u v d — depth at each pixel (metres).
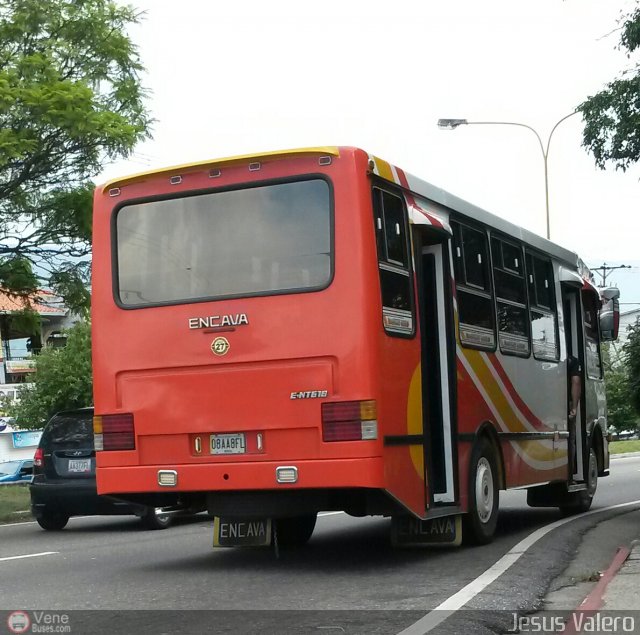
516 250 12.91
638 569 9.28
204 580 9.12
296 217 9.30
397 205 9.71
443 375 10.36
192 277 9.62
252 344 9.28
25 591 8.80
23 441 43.72
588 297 16.30
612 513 15.10
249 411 9.23
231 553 11.24
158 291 9.76
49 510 15.40
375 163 9.36
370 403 8.88
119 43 20.75
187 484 9.41
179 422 9.50
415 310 9.80
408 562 9.96
